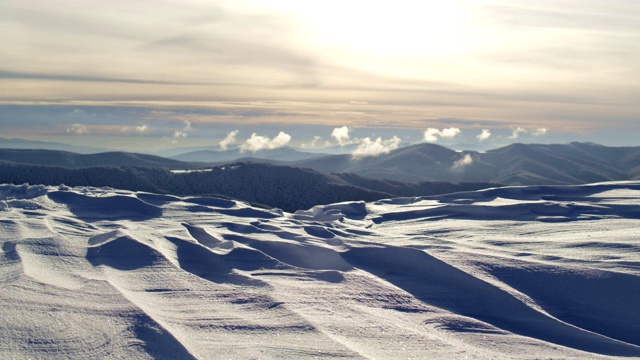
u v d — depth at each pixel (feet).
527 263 26.50
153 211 42.06
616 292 22.97
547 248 31.50
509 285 24.12
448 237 38.17
